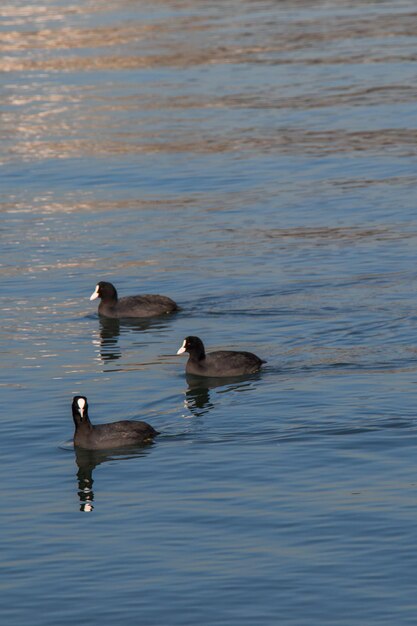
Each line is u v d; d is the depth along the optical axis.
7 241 41.69
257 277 36.06
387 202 44.59
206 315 32.88
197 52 79.38
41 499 21.53
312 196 46.03
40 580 18.45
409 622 16.88
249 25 89.56
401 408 25.05
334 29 86.62
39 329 32.25
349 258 37.62
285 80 69.25
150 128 59.22
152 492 21.62
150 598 17.77
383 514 20.12
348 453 22.89
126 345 30.75
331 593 17.70
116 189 48.88
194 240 40.78
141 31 89.12
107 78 73.12
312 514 20.28
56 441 24.38
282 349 29.62
